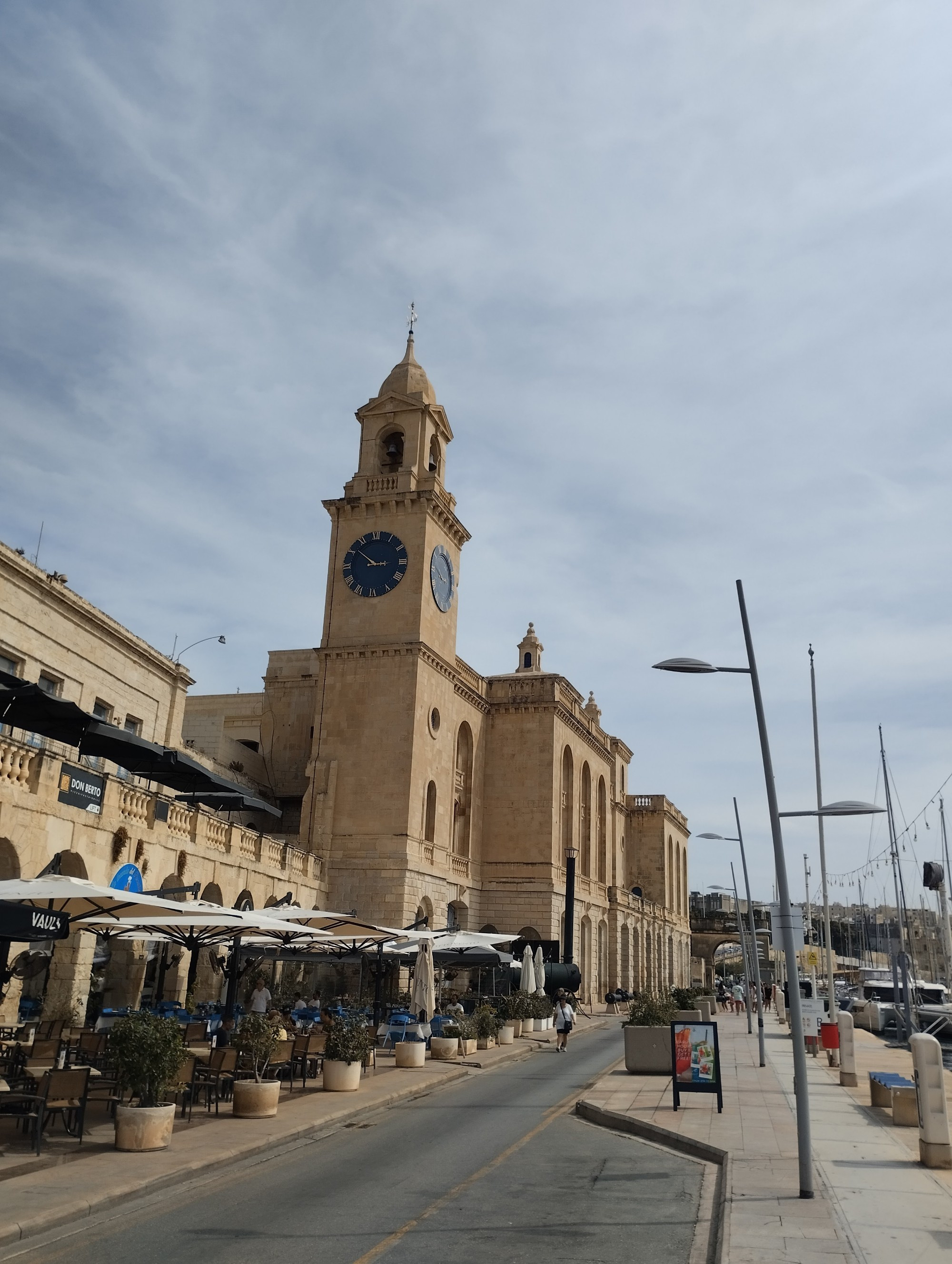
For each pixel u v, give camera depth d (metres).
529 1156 16.97
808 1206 12.98
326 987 49.06
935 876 64.56
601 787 80.31
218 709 64.38
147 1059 16.00
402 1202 13.46
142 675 39.25
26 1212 11.77
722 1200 13.55
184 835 33.56
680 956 105.25
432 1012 32.22
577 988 54.91
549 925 61.41
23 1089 16.83
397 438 59.66
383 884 50.38
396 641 53.72
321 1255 10.91
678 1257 11.19
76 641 34.47
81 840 27.23
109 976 32.75
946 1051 52.38
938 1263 10.44
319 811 51.88
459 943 36.81
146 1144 15.52
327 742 53.50
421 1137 18.53
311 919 27.55
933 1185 14.23
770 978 117.69
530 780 64.25
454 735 59.47
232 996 25.91
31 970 22.78
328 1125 19.31
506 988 52.41
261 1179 14.67
